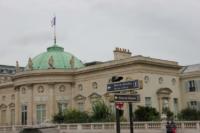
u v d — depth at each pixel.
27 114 68.75
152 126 39.19
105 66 61.62
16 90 72.25
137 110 50.31
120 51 64.44
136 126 40.62
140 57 57.09
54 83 66.94
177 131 36.47
